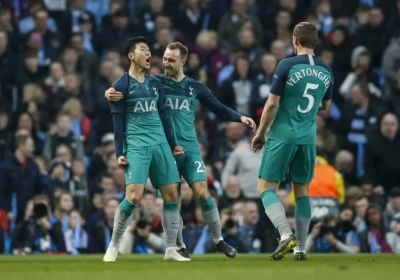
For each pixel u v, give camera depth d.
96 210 51.97
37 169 54.19
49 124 60.59
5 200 53.94
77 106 59.53
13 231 49.06
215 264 30.75
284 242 33.16
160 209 47.91
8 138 57.69
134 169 34.28
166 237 35.41
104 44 65.69
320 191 47.81
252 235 49.09
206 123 60.09
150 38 66.12
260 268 27.88
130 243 47.50
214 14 67.94
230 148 56.47
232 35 66.25
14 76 62.72
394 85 63.56
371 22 66.94
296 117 33.81
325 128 59.94
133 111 34.59
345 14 67.94
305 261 32.81
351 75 64.44
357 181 57.97
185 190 48.00
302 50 34.25
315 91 33.84
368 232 49.94
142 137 34.53
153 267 29.09
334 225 47.25
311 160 34.31
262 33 66.12
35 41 63.06
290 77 33.56
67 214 49.53
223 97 61.91
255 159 54.28
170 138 35.31
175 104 36.16
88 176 56.62
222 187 54.84
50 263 32.81
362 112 61.75
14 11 65.88
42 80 62.22
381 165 59.44
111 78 61.97
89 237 49.88
